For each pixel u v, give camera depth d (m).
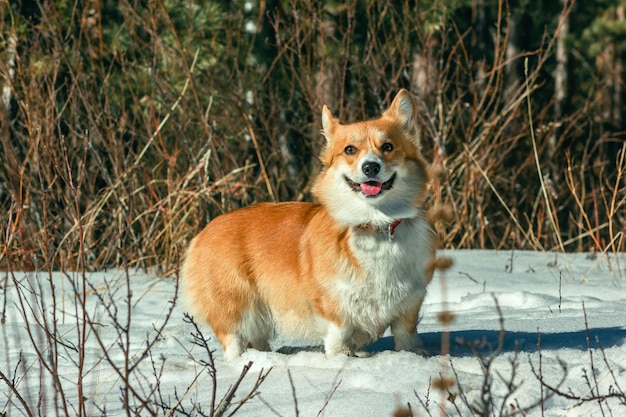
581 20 32.56
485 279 10.48
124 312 9.34
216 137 13.78
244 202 13.46
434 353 6.59
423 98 15.11
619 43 29.77
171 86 14.60
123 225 12.71
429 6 18.83
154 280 11.07
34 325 8.77
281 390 5.49
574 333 6.84
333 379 5.62
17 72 12.74
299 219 6.92
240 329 7.02
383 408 4.90
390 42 16.75
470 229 13.76
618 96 31.02
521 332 7.11
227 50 15.95
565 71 30.00
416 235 6.43
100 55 15.05
